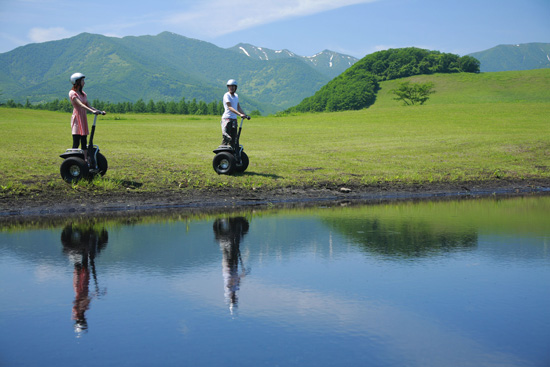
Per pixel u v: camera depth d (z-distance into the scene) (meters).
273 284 4.78
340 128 39.94
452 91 178.62
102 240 6.96
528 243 6.76
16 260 5.75
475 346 3.38
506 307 4.12
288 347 3.35
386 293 4.50
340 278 4.99
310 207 10.96
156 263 5.61
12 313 3.98
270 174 14.57
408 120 51.12
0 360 3.14
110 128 36.56
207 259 5.80
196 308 4.09
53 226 8.24
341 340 3.47
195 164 15.45
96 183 11.66
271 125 48.62
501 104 63.38
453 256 5.96
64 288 4.64
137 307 4.11
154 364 3.08
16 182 11.48
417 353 3.26
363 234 7.48
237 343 3.41
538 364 3.12
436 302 4.25
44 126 35.50
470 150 21.97
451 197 13.20
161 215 9.65
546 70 188.25
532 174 16.89
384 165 17.41
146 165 14.91
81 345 3.37
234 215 9.64
